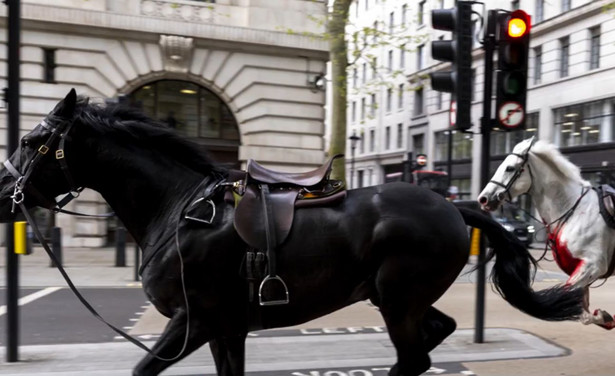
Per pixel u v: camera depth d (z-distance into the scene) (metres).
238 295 3.09
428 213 3.25
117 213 3.32
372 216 3.19
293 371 4.82
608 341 5.86
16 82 4.88
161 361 2.95
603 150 23.22
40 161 3.06
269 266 2.98
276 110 16.44
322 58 16.73
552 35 26.39
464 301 8.62
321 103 16.86
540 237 24.81
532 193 5.60
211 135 16.44
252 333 6.32
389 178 35.41
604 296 8.95
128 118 3.33
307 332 6.42
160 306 3.12
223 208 3.16
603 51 23.41
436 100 36.31
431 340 3.72
